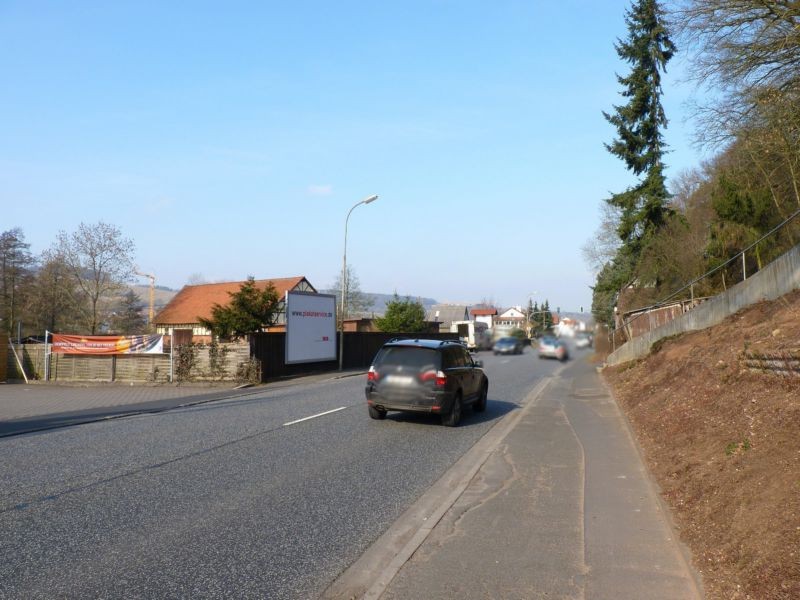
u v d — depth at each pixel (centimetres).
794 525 413
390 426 1243
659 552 503
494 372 2764
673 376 1322
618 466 830
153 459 908
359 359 3397
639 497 669
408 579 468
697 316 1808
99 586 459
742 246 2020
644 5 3170
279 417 1366
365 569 499
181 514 639
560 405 1580
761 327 1145
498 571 480
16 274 5128
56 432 1197
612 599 420
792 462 521
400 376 1250
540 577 465
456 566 493
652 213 3178
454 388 1256
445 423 1256
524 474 827
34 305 5056
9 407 1794
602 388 1925
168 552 531
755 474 541
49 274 5038
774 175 1959
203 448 995
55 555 521
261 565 504
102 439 1092
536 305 5316
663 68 3186
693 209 3322
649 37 3158
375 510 663
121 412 1548
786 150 1759
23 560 509
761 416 696
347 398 1758
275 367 2673
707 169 3341
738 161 2166
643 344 2219
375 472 842
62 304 5109
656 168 3152
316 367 2972
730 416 786
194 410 1553
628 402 1419
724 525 490
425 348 1260
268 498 704
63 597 439
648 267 3120
